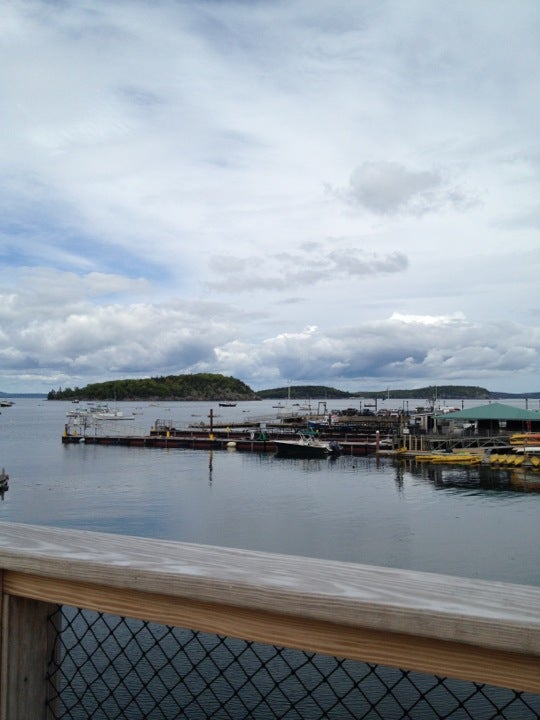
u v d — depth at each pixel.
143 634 8.96
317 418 95.38
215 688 6.90
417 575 1.44
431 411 103.12
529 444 56.66
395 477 45.91
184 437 73.06
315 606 1.33
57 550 1.66
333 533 27.16
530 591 1.33
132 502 35.34
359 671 7.36
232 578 1.42
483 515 31.17
